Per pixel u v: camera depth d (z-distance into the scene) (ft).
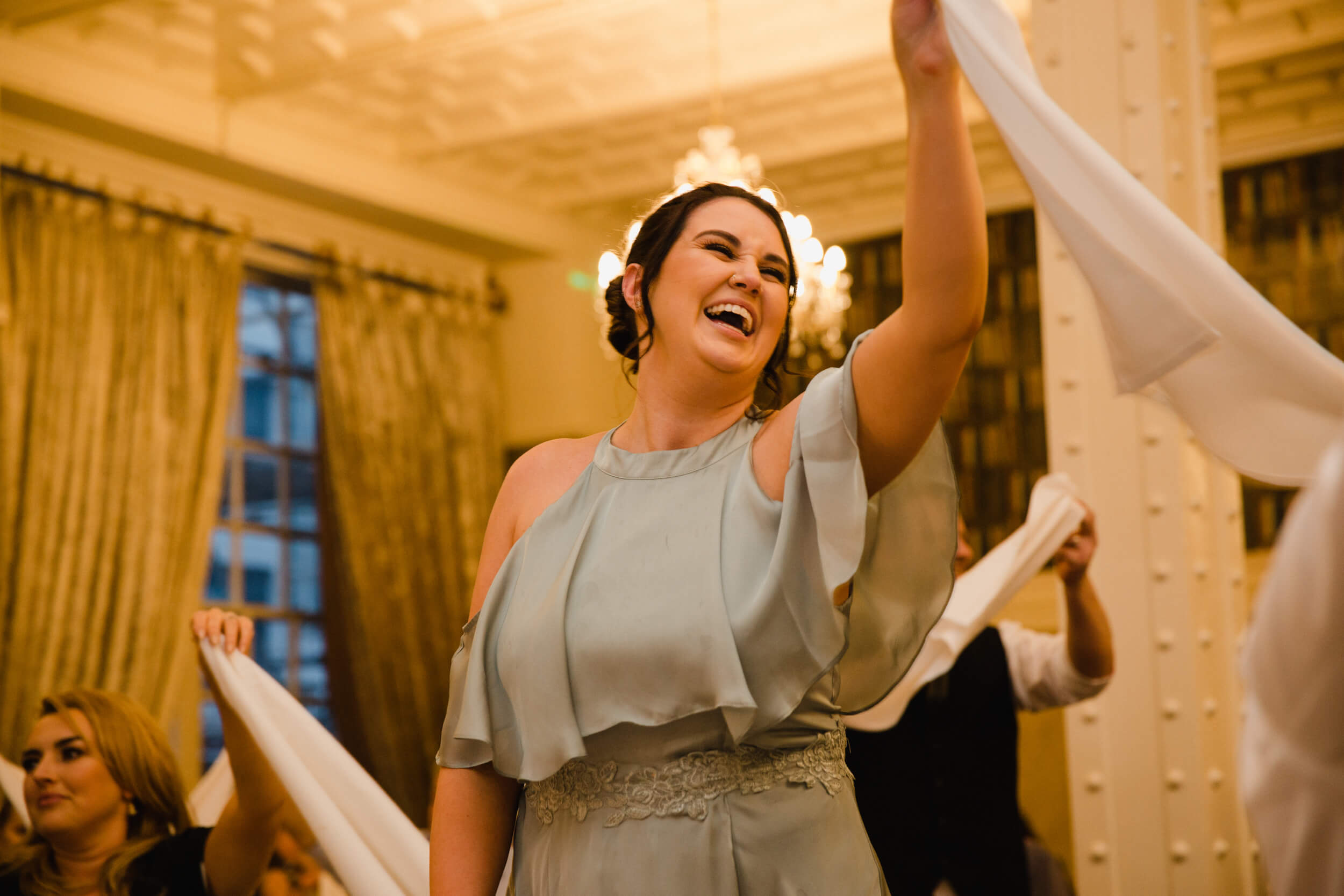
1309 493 2.14
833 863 4.19
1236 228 23.39
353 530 23.20
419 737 23.34
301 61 19.98
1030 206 25.09
